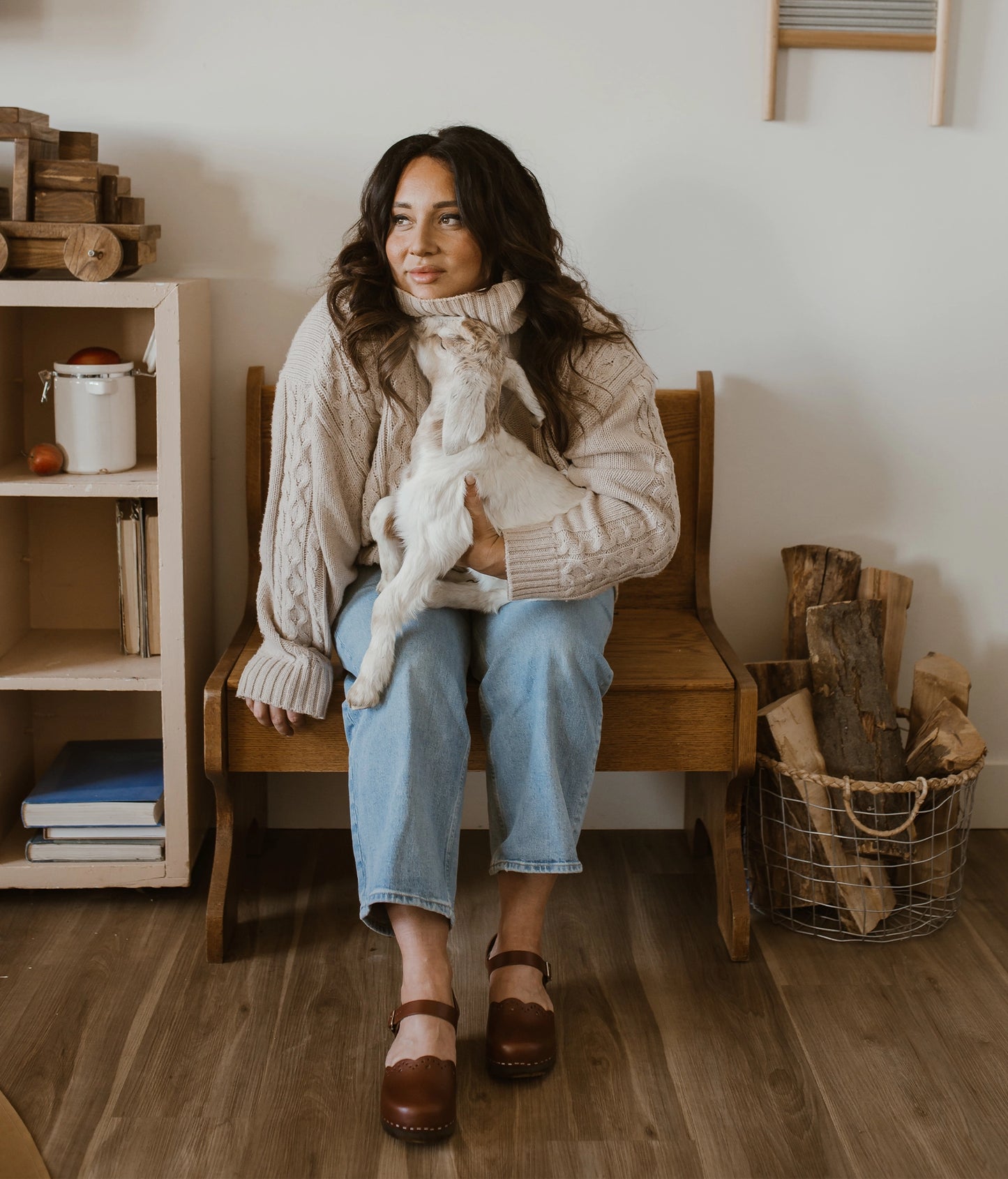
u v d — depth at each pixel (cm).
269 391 202
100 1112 145
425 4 196
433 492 152
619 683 172
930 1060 158
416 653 154
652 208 204
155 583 196
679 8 197
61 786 194
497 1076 152
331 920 191
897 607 208
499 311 163
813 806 184
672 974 177
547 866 153
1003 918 195
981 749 188
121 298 175
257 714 169
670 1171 137
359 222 171
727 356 210
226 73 197
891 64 200
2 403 195
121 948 181
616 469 162
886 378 212
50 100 197
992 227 206
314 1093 149
